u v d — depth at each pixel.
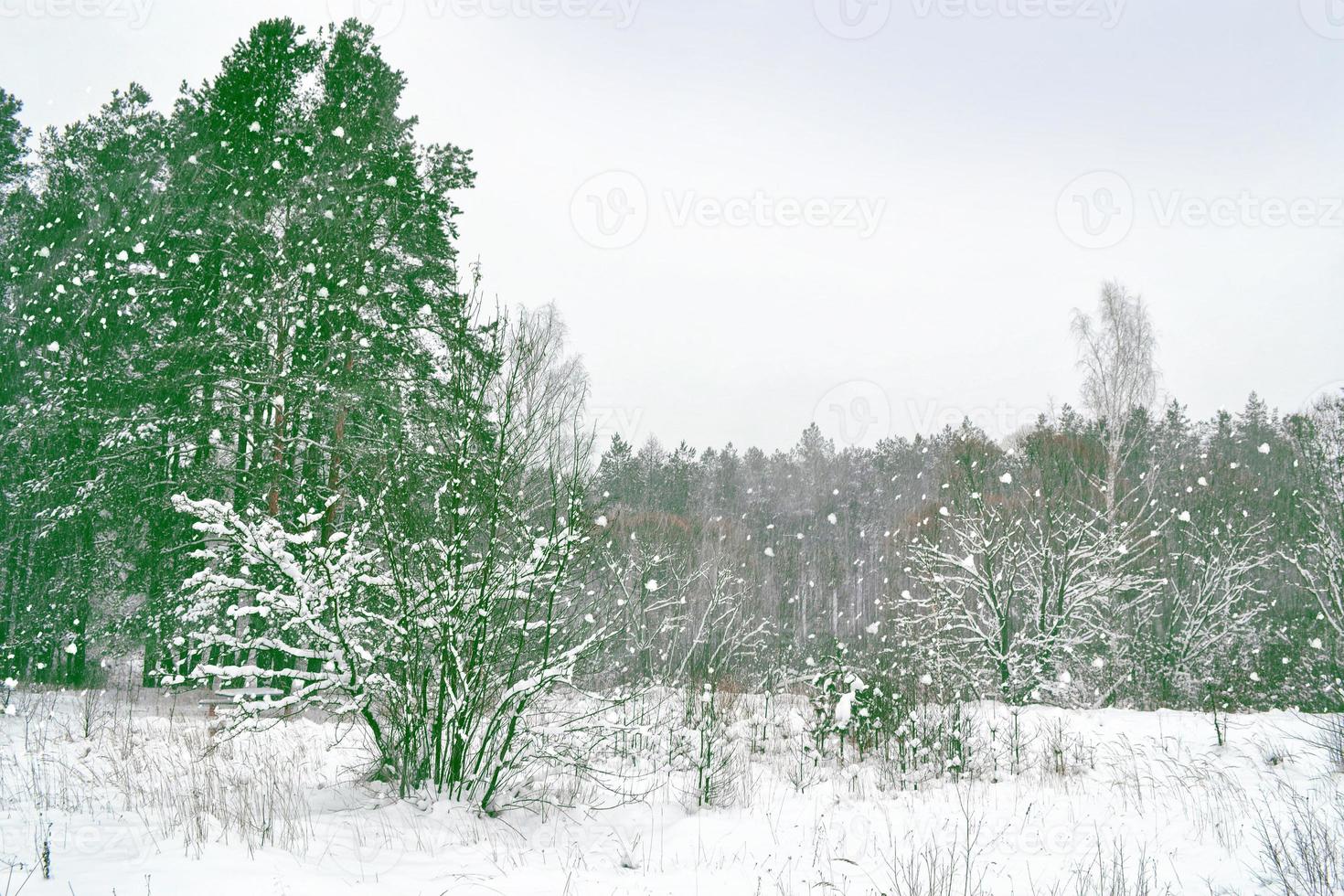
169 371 16.41
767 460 58.44
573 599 10.02
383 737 9.18
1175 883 6.64
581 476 9.52
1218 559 21.05
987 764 11.52
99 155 21.19
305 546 8.62
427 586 8.67
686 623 16.59
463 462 9.07
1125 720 13.80
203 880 5.64
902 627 17.39
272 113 18.77
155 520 16.55
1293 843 7.14
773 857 7.64
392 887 6.07
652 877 7.00
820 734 13.02
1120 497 24.58
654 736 10.81
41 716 13.50
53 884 5.43
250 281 16.58
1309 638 19.25
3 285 20.05
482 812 8.49
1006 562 17.36
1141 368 24.19
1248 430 45.06
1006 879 6.93
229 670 8.21
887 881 6.90
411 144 19.67
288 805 7.99
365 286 16.06
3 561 18.38
